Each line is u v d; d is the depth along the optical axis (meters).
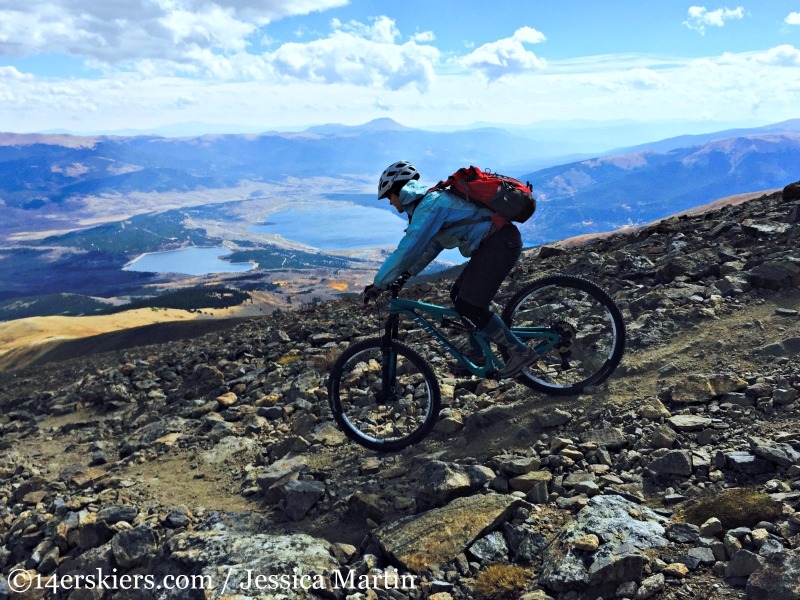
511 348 6.14
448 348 6.41
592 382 6.68
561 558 4.22
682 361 6.64
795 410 5.27
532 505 5.06
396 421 7.38
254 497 6.95
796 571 3.42
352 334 13.30
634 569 3.89
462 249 5.86
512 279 14.16
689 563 3.87
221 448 8.67
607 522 4.41
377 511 5.74
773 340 6.46
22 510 8.32
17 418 15.40
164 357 18.66
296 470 6.98
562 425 6.26
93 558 6.25
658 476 5.03
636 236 14.80
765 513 4.09
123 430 11.75
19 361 130.12
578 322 7.30
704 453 5.14
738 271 8.63
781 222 10.33
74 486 8.73
